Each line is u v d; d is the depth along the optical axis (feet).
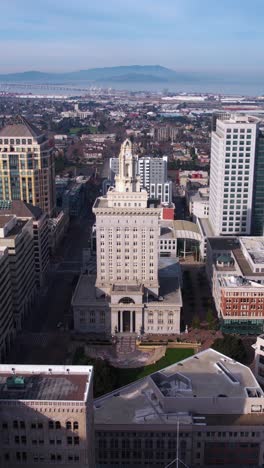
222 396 502.79
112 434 485.97
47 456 382.22
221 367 555.28
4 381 400.67
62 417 370.94
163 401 501.56
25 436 376.89
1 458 381.81
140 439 487.61
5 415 371.56
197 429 483.10
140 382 552.82
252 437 485.56
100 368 637.30
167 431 483.10
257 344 627.05
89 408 388.78
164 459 495.41
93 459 424.87
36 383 397.19
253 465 494.18
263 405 500.33
